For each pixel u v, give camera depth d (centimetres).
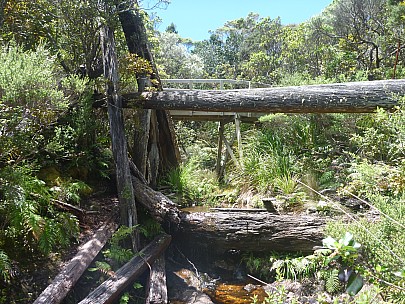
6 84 297
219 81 851
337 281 358
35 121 341
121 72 528
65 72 539
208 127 994
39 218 322
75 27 535
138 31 598
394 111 421
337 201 477
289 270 402
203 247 459
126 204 445
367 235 237
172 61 1672
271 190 571
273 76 1467
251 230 435
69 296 318
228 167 761
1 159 328
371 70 963
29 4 533
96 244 382
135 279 378
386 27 980
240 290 410
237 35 2634
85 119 500
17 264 319
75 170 502
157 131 650
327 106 447
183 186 633
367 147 505
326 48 1080
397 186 373
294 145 673
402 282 171
